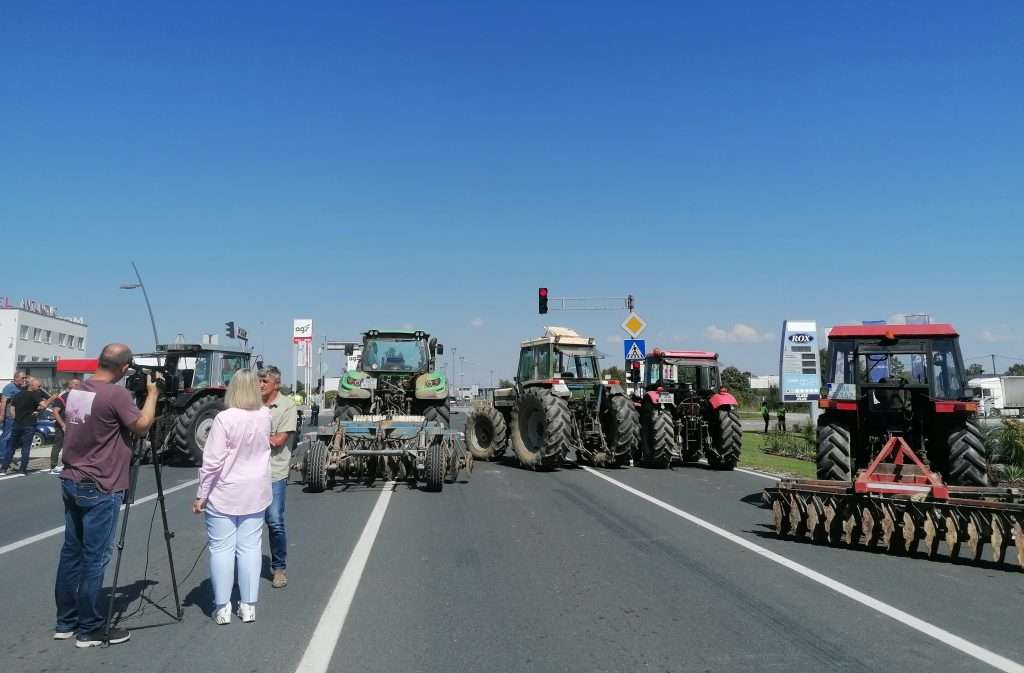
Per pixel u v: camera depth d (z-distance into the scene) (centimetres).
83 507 461
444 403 1465
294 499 1066
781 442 2056
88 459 464
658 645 467
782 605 552
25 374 1415
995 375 4338
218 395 1507
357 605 550
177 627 501
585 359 1584
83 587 459
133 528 861
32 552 734
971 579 629
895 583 616
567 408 1426
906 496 730
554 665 434
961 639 477
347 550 732
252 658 443
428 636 483
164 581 626
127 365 493
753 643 470
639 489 1188
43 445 1986
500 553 722
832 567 671
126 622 512
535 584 610
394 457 1202
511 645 467
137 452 515
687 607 548
